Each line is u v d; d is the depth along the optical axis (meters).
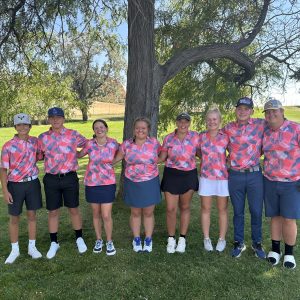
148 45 5.77
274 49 7.59
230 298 3.50
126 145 4.36
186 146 4.34
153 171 4.38
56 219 4.52
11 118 7.21
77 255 4.45
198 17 7.01
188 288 3.68
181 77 8.22
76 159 4.46
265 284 3.73
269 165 4.09
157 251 4.52
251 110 4.16
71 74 7.83
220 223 4.52
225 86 7.65
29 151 4.22
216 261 4.23
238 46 6.60
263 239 4.91
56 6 5.91
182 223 4.54
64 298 3.56
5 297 3.59
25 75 7.05
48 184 4.37
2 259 4.40
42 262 4.29
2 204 6.97
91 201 4.39
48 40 6.66
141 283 3.79
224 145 4.27
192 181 4.40
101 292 3.64
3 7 5.74
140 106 5.86
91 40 7.46
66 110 7.87
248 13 6.95
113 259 4.32
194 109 8.30
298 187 3.96
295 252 4.45
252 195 4.24
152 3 5.67
